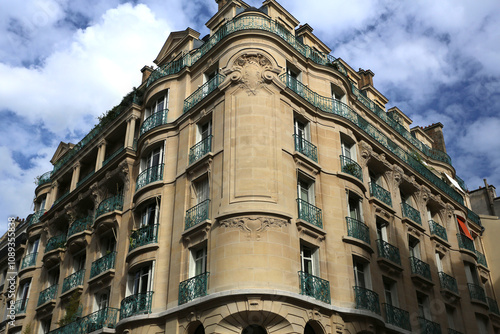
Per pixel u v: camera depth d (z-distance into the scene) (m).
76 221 30.45
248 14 25.73
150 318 20.53
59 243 31.25
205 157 22.06
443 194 32.59
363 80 36.91
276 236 19.30
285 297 18.05
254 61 23.16
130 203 26.39
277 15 29.62
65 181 36.53
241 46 24.22
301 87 25.05
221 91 23.17
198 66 26.69
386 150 28.16
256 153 20.78
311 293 19.42
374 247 23.88
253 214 19.38
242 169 20.48
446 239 30.88
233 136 21.53
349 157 25.64
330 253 21.38
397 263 24.78
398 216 27.11
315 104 25.28
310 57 27.56
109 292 25.61
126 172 27.42
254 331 18.30
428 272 27.02
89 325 24.06
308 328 19.42
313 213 21.67
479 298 30.47
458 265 30.84
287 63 25.38
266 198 19.88
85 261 28.80
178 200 23.08
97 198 30.02
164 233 22.91
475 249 35.44
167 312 20.02
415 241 28.11
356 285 21.88
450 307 28.16
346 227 22.50
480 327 29.92
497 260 36.34
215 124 22.89
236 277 18.36
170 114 26.58
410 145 34.41
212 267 19.20
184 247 21.34
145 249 22.72
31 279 33.69
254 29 24.42
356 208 24.25
